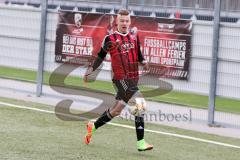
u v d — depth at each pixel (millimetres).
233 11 44938
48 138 28016
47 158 23922
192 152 27688
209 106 36125
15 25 46906
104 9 45031
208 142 30500
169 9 43281
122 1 39812
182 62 38781
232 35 35688
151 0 43031
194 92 38344
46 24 43656
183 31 38594
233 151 28625
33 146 25969
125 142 28547
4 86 46375
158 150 27516
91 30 42344
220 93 36312
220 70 36312
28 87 46375
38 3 62125
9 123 31188
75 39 43094
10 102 38688
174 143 29594
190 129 34125
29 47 45812
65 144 26938
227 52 35938
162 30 39531
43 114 34875
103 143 27922
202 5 43688
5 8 47562
